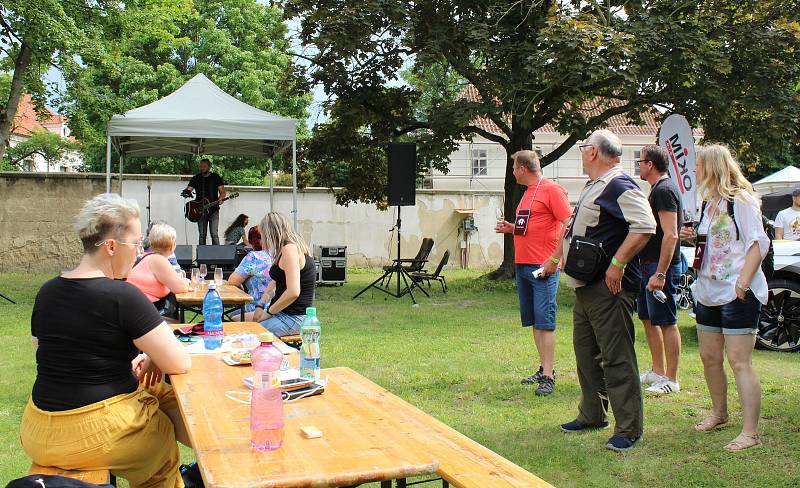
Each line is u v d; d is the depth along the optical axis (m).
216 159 27.61
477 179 29.67
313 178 16.27
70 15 11.75
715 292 4.04
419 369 6.15
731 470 3.60
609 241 3.98
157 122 10.55
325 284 14.20
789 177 18.00
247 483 1.75
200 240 13.95
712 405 4.56
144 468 2.69
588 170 4.12
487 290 13.16
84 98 12.38
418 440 2.12
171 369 2.80
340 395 2.66
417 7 12.30
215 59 27.92
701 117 12.96
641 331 8.14
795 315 6.96
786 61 12.28
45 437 2.53
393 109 14.59
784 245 7.20
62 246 15.85
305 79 13.95
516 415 4.74
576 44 10.48
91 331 2.58
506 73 12.09
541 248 5.27
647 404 4.90
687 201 7.18
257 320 5.34
